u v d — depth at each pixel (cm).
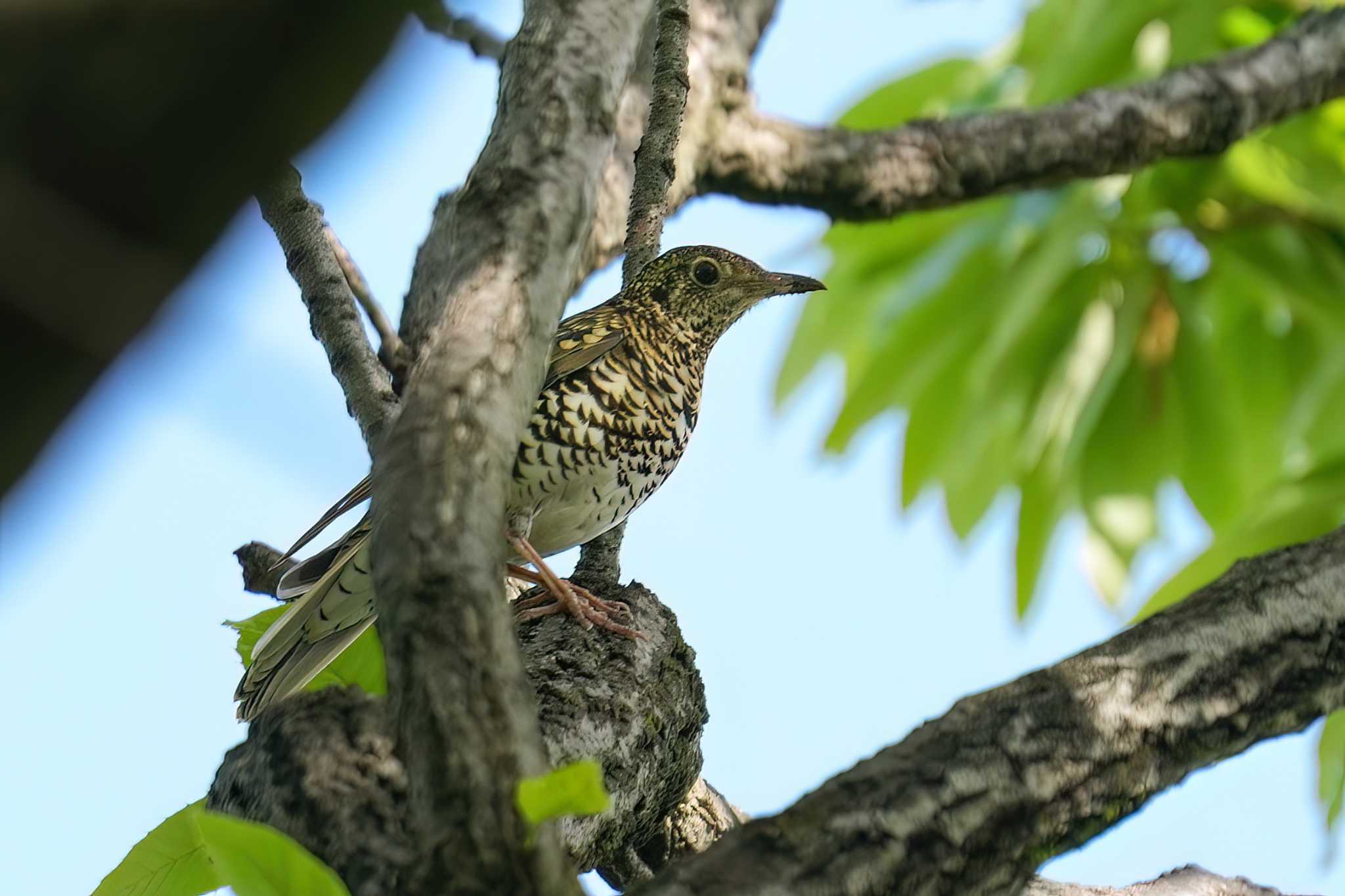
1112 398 1450
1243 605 630
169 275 290
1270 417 1468
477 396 543
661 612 820
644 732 744
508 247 573
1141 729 595
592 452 984
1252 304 1466
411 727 505
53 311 281
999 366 1438
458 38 812
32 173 278
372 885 534
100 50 274
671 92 823
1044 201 1370
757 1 1123
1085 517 1439
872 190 1062
